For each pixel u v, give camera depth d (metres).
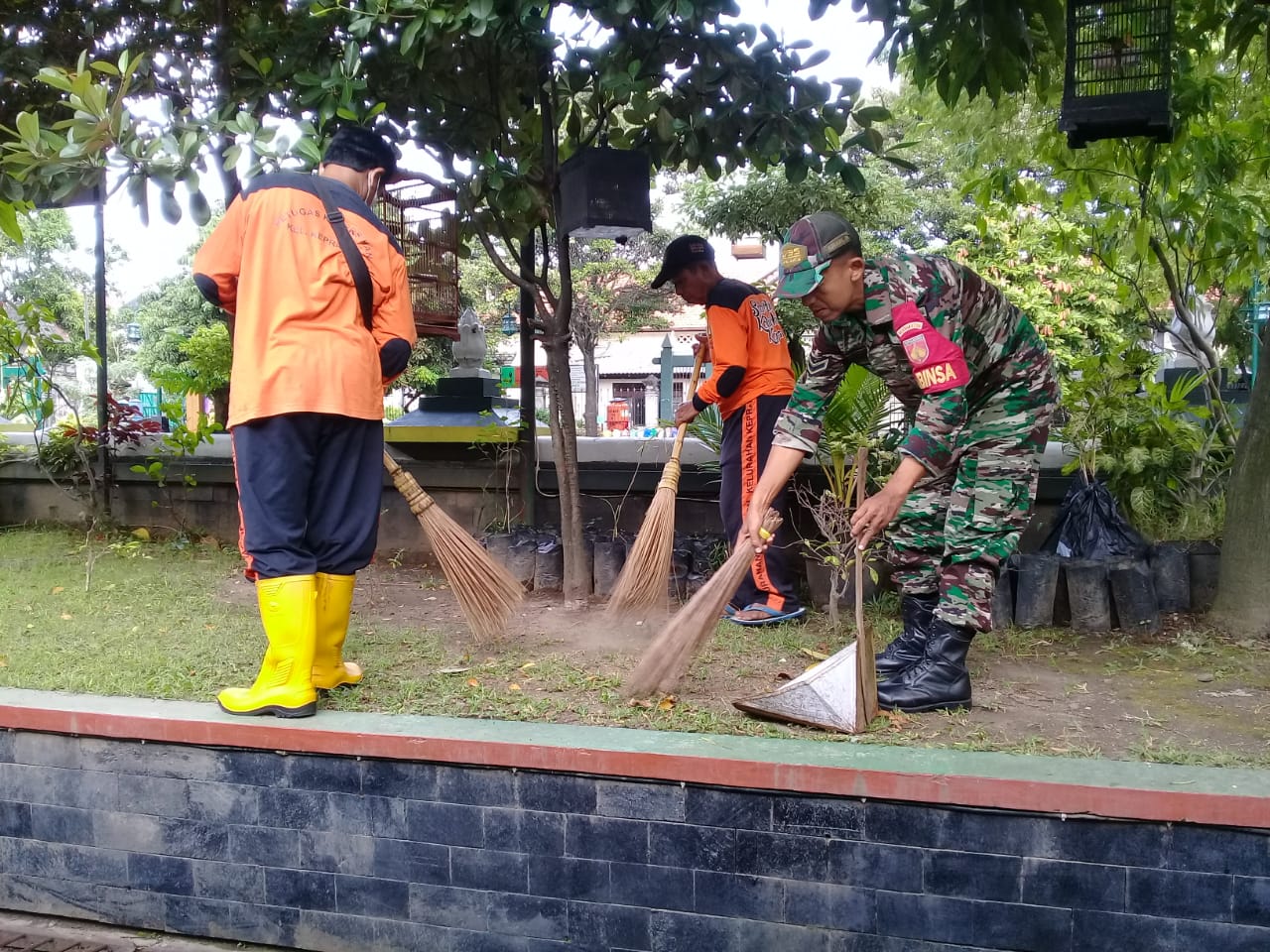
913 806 2.56
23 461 7.07
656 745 2.79
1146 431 5.06
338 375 3.13
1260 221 6.24
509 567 5.26
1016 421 3.21
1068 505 4.79
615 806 2.76
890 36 4.09
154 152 3.76
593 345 22.42
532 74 4.75
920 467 2.90
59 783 3.19
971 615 3.20
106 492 6.81
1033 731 3.02
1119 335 13.64
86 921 3.23
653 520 4.04
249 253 3.14
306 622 3.12
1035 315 13.45
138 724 3.08
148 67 5.47
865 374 4.72
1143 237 5.98
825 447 4.63
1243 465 4.23
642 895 2.75
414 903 2.92
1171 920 2.43
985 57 4.17
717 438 5.41
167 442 6.43
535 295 4.91
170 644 4.12
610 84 4.12
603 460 6.05
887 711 3.18
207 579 5.47
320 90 4.15
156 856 3.12
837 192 9.29
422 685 3.50
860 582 3.04
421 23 3.92
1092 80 3.89
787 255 2.97
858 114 4.43
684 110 4.64
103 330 6.78
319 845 2.98
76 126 3.65
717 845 2.69
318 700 3.33
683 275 4.55
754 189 9.42
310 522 3.31
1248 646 4.04
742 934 2.69
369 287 3.27
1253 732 3.02
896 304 2.97
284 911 3.03
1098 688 3.53
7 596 5.00
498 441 5.84
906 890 2.57
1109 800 2.43
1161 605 4.53
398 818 2.91
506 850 2.84
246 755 3.02
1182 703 3.34
